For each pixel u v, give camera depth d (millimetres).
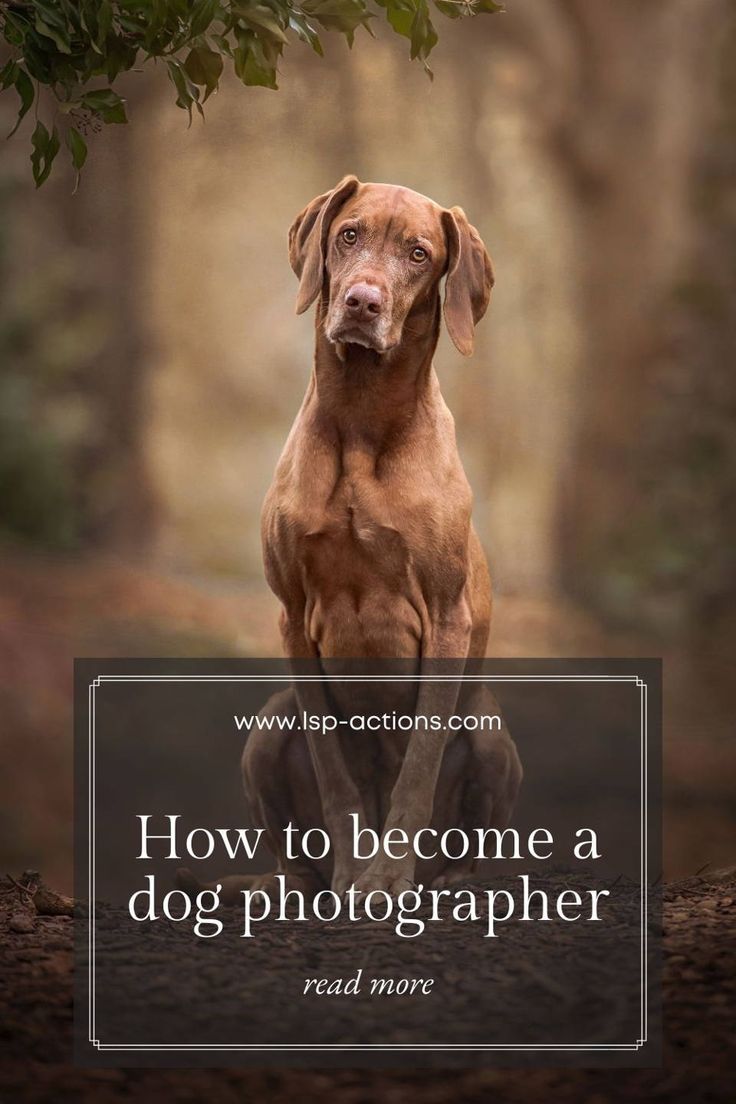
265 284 27844
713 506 19406
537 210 24062
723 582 18875
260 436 28578
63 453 18766
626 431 20875
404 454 5020
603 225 21453
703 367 20219
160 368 23703
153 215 22078
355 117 23125
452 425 5242
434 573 5016
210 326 27359
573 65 21125
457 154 23953
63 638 14086
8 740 11867
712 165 20750
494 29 21016
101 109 4809
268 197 25031
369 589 5031
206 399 27969
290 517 5012
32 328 19406
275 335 28547
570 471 21656
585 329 21875
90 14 4605
